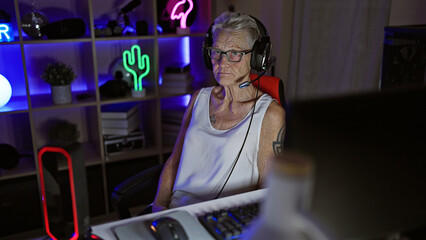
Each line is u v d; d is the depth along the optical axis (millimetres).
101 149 2295
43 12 2258
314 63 2377
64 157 781
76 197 803
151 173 1467
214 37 1317
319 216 643
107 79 2518
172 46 2623
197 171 1352
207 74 2498
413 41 1185
